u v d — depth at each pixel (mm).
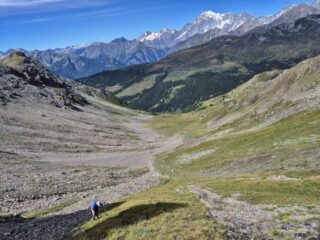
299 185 53812
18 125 172125
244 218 36906
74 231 41438
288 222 33938
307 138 88500
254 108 180875
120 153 157625
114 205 54375
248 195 50562
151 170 116125
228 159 96688
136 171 113562
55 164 118000
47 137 164500
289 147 85688
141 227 35625
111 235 35500
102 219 42531
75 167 115688
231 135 142250
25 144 142375
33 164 111250
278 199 46156
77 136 182875
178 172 102062
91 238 36688
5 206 64750
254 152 93688
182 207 42938
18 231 45281
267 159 83562
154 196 56875
